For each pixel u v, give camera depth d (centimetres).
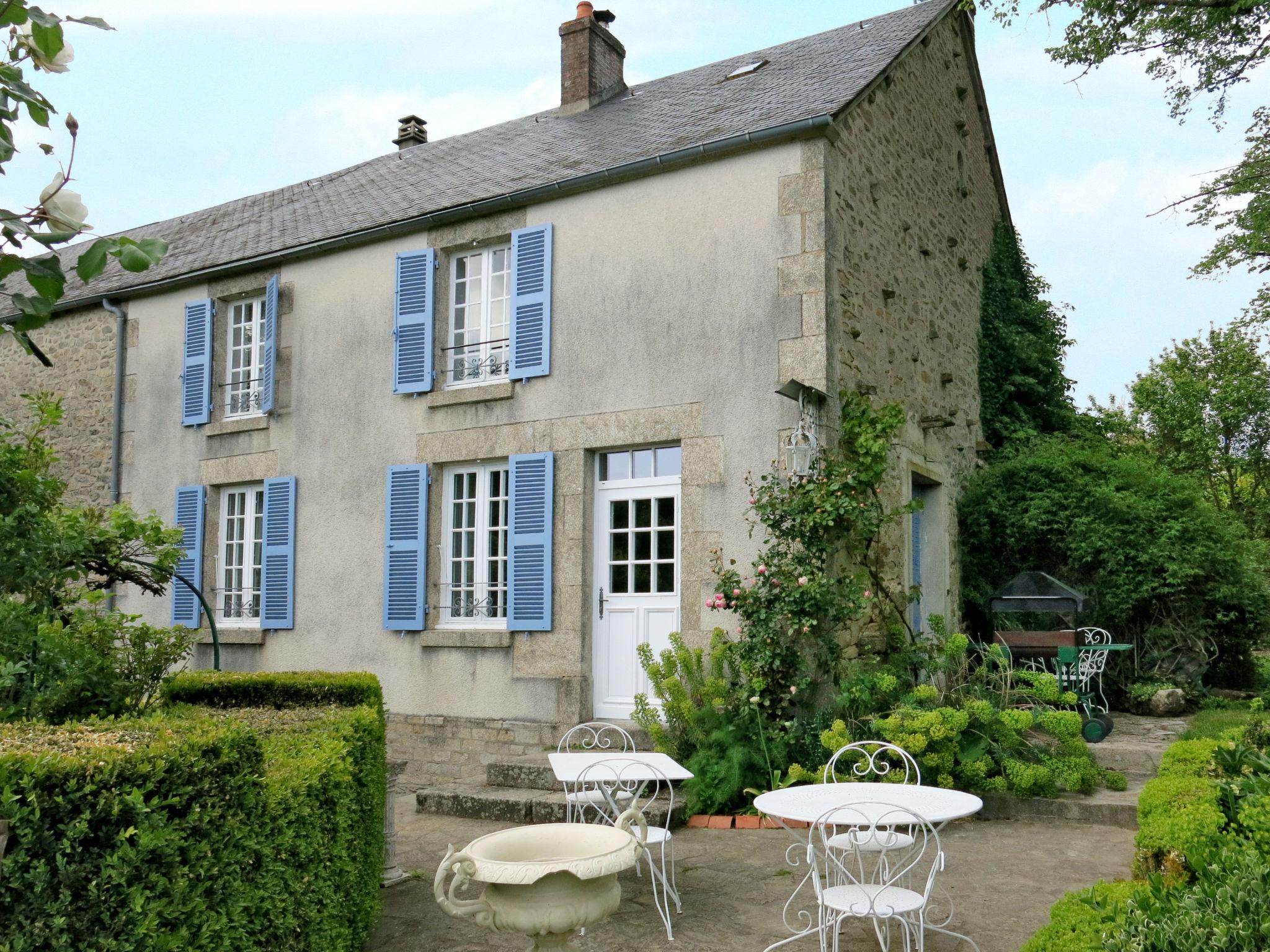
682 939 431
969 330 1105
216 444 1054
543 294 862
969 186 1130
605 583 827
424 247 945
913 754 634
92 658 500
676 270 805
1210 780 408
